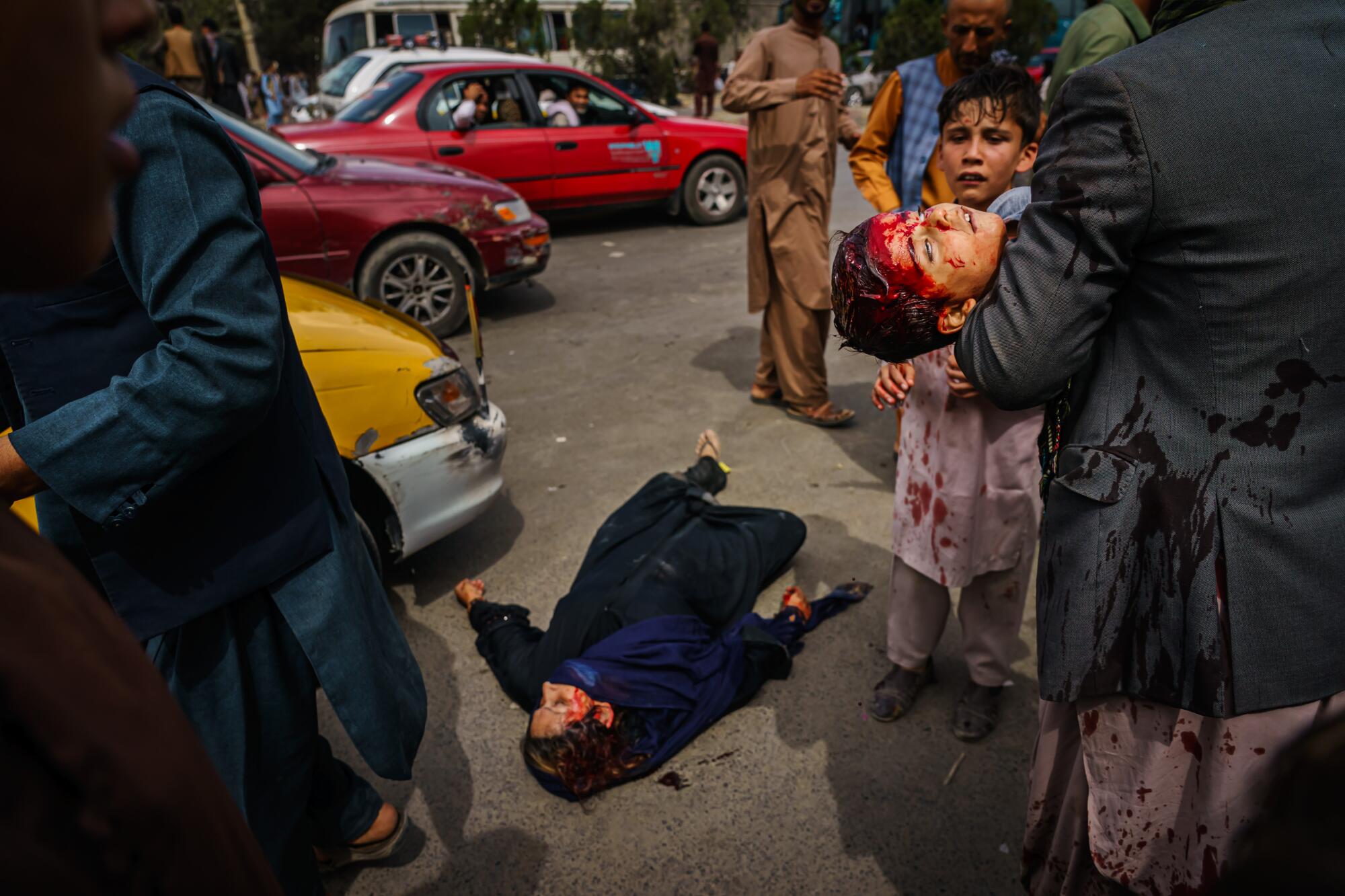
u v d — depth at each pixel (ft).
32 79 1.51
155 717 1.81
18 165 1.55
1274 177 3.49
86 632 1.74
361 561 5.66
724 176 29.17
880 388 7.36
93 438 4.05
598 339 18.80
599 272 24.27
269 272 4.59
